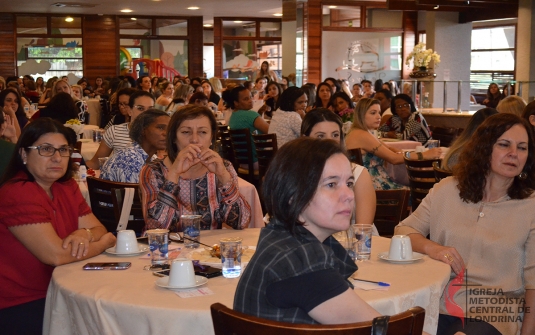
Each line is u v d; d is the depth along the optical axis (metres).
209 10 17.30
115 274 2.10
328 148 1.44
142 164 3.68
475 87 8.80
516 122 2.35
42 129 2.44
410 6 12.21
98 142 6.86
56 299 1.99
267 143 6.49
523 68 11.31
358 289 1.92
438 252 2.35
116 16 18.64
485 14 12.88
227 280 2.02
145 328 1.76
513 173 2.33
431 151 4.83
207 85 12.13
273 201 1.43
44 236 2.27
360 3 15.68
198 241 2.43
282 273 1.33
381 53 15.98
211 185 2.83
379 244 2.55
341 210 1.42
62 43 18.47
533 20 11.16
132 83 12.98
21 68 18.20
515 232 2.35
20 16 18.08
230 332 1.31
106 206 3.20
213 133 2.96
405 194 3.07
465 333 2.23
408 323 1.28
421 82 8.98
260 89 13.48
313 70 15.57
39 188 2.42
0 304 2.36
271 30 19.23
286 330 1.24
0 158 3.28
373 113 4.85
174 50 19.25
